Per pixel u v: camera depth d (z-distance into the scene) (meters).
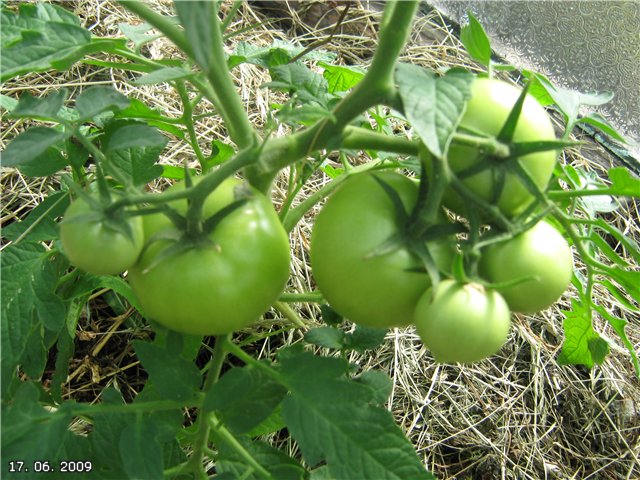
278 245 0.27
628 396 0.60
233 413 0.29
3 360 0.29
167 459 0.34
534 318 0.61
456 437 0.54
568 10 0.77
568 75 0.79
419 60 0.74
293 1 0.74
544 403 0.58
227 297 0.26
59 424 0.26
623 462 0.57
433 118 0.23
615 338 0.61
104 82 0.60
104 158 0.24
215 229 0.26
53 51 0.28
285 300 0.39
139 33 0.36
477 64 0.77
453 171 0.26
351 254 0.26
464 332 0.24
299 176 0.36
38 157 0.36
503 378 0.57
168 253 0.25
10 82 0.57
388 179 0.28
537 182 0.26
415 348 0.56
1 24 0.30
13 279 0.30
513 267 0.26
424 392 0.55
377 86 0.26
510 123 0.24
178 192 0.24
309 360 0.27
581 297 0.36
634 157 0.74
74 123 0.26
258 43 0.69
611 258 0.33
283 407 0.27
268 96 0.64
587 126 0.76
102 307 0.50
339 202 0.27
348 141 0.30
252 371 0.30
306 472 0.35
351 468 0.26
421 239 0.26
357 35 0.76
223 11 0.70
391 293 0.26
